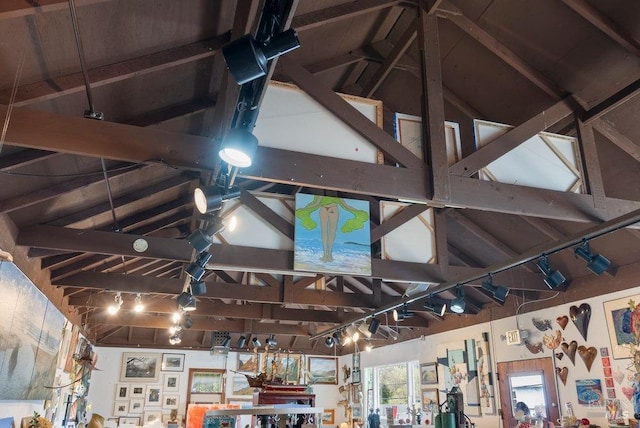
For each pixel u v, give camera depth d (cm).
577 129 465
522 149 436
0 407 435
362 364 1196
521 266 676
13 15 237
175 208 571
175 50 335
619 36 407
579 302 645
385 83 629
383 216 564
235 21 283
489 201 400
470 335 838
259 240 500
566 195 432
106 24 282
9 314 411
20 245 461
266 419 270
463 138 593
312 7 381
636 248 567
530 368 704
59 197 437
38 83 298
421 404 941
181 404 1172
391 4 425
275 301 720
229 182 345
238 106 270
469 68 545
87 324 973
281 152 360
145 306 841
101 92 339
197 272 467
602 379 593
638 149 475
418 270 559
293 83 383
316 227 501
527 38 473
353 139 385
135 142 310
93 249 489
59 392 700
